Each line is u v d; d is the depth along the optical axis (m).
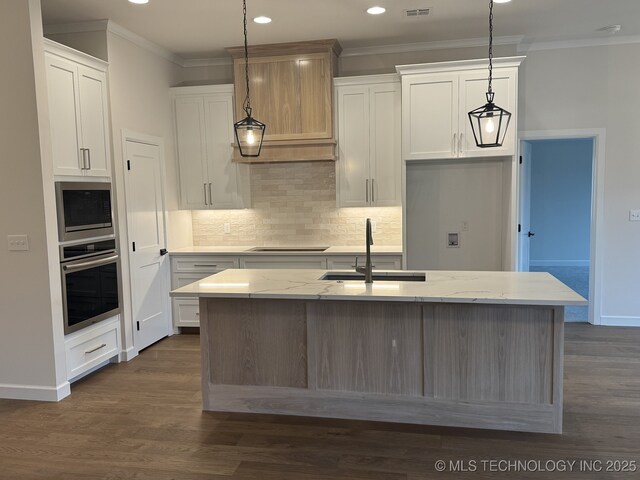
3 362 3.74
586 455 2.80
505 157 5.07
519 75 5.34
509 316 3.01
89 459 2.88
